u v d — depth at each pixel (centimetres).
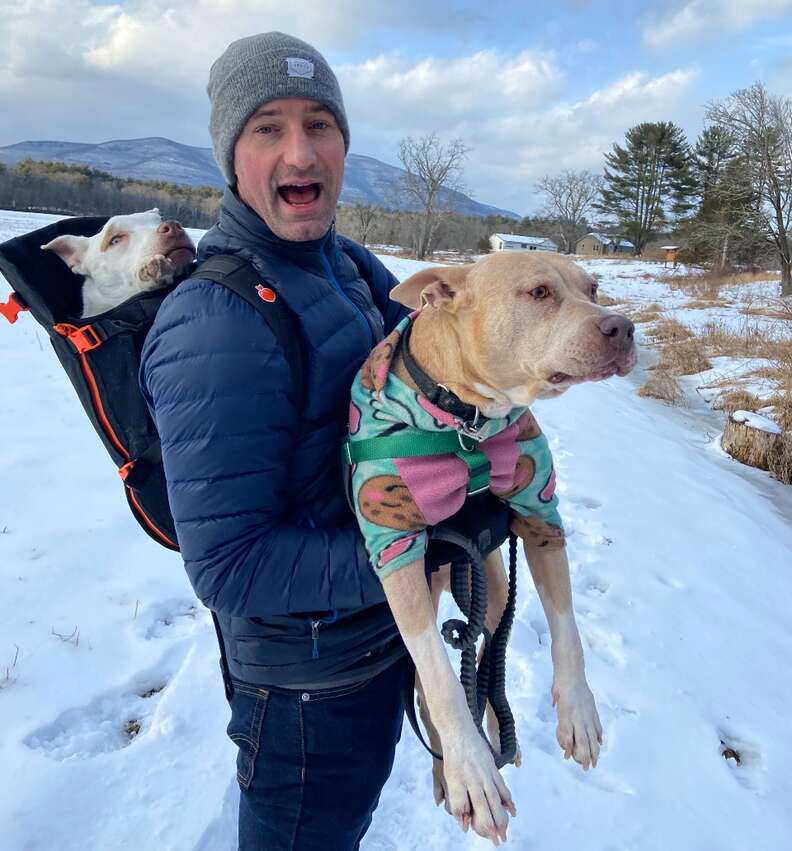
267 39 179
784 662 404
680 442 883
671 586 461
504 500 189
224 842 250
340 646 172
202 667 329
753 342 1402
